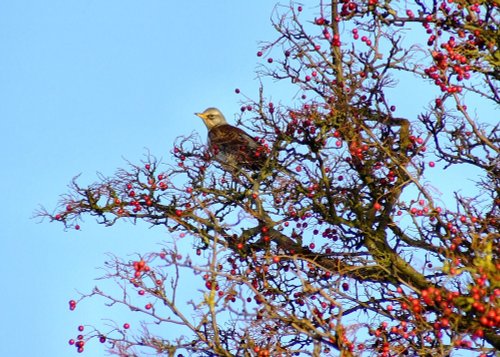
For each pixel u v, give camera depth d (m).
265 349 14.12
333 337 12.53
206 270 13.22
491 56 16.45
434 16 16.83
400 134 17.17
